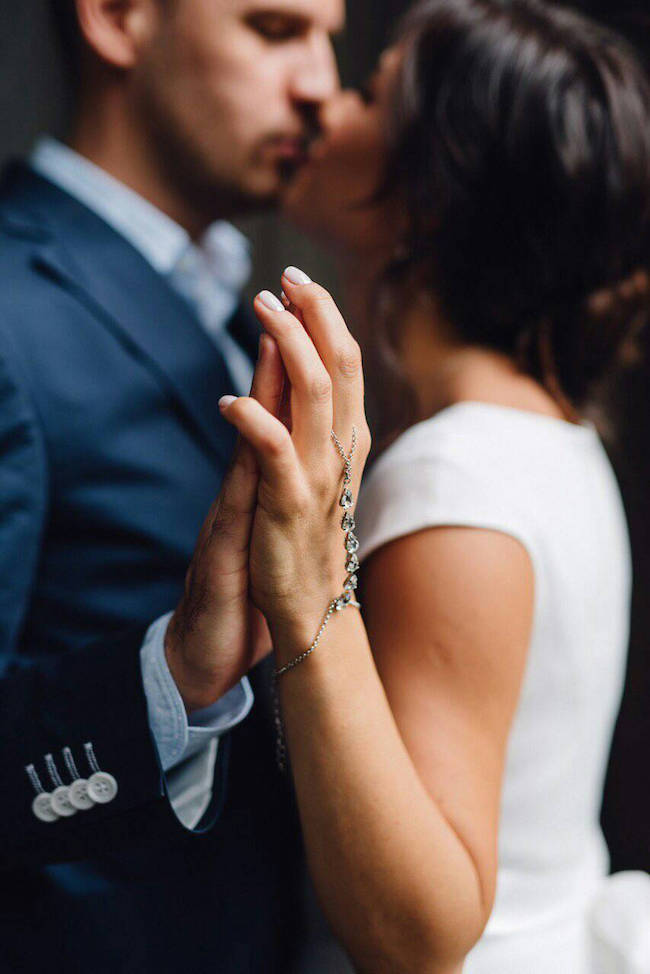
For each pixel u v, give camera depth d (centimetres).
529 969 124
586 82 127
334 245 172
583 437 128
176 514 128
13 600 117
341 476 83
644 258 131
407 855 88
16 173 146
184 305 137
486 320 127
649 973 124
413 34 133
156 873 121
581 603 117
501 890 125
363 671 88
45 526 124
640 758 282
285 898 133
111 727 94
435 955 91
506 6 131
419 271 132
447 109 127
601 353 134
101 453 125
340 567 86
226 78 142
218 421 134
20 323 124
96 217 138
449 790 95
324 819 89
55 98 264
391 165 135
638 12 157
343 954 138
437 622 102
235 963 124
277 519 80
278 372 80
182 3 140
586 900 134
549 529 113
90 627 125
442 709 100
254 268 297
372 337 137
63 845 98
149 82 143
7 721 100
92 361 127
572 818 129
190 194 150
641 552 275
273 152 147
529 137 124
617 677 134
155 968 119
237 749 125
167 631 94
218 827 123
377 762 88
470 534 106
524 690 117
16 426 119
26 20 260
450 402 126
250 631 91
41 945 116
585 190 124
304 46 146
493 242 127
